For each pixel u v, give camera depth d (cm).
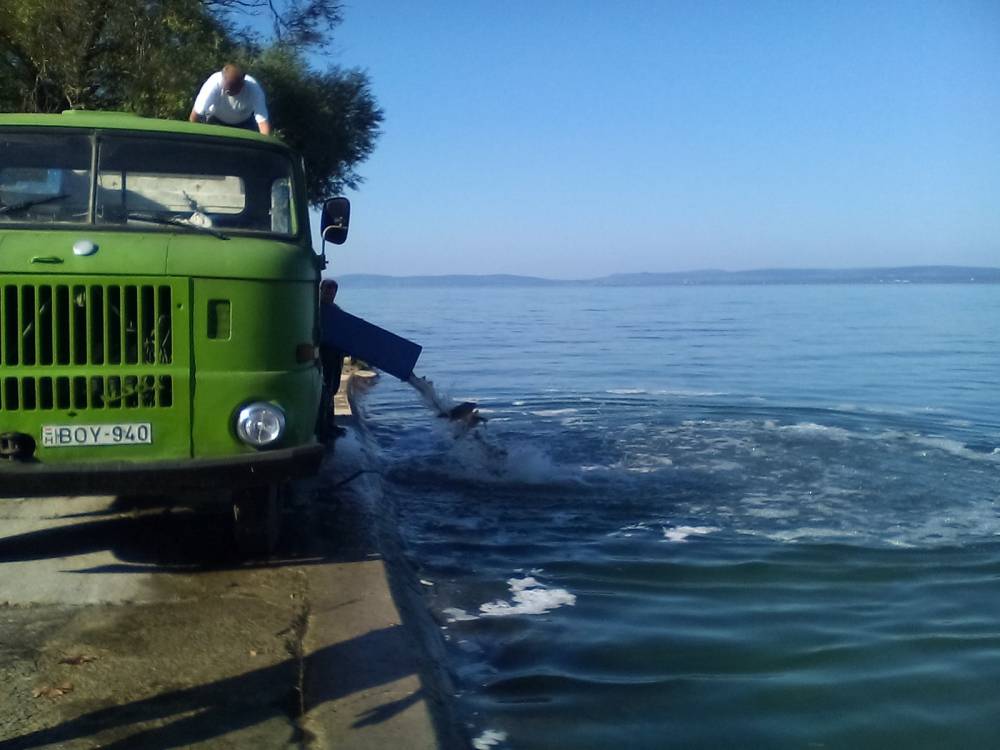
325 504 779
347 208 709
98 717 429
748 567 739
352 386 1780
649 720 500
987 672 559
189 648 501
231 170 634
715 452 1145
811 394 1689
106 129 617
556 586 700
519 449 1103
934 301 6694
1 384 528
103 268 536
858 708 516
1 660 480
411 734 427
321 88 2219
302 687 464
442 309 5894
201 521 716
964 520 860
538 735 483
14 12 1476
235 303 554
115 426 539
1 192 594
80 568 614
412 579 688
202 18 1650
